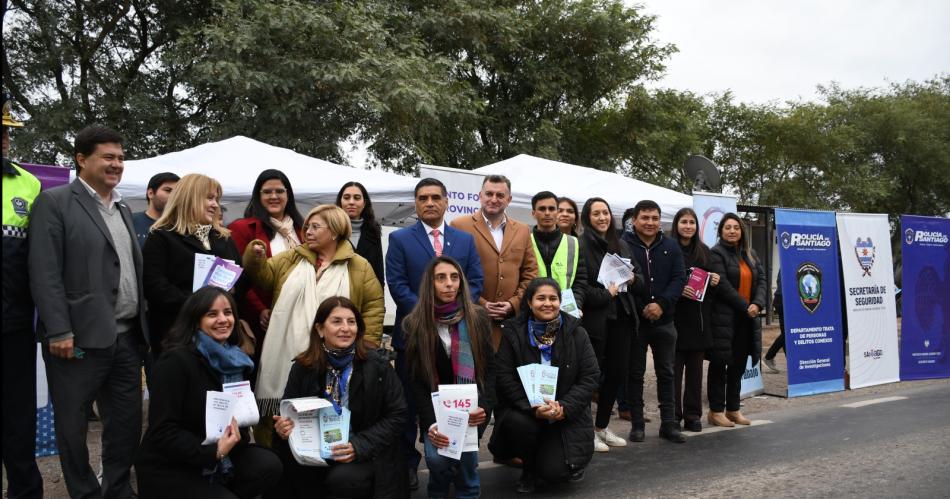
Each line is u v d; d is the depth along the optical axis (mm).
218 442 3609
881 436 6320
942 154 29641
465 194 7430
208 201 4488
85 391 3967
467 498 4547
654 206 6086
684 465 5449
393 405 4230
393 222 10500
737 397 6941
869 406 7824
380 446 4121
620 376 5996
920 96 32875
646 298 6055
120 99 15844
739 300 6598
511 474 5367
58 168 5812
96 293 3982
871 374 9383
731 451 5848
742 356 6844
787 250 8586
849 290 9258
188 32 14344
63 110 14711
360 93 14414
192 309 3775
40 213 3900
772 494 4691
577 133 23484
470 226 5559
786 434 6445
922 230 10125
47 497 4805
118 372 4164
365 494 4023
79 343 3916
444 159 19484
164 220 4418
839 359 8984
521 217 10258
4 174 3961
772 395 8688
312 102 15055
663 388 6242
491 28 20188
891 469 5258
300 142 14508
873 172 30734
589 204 6125
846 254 9242
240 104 14281
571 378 4973
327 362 4125
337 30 14875
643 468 5375
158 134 15977
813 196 28969
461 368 4516
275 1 14641
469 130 20250
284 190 5148
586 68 22797
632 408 6219
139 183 7512
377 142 16562
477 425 4355
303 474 4090
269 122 14602
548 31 21906
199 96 16141
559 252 5738
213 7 14875
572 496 4762
